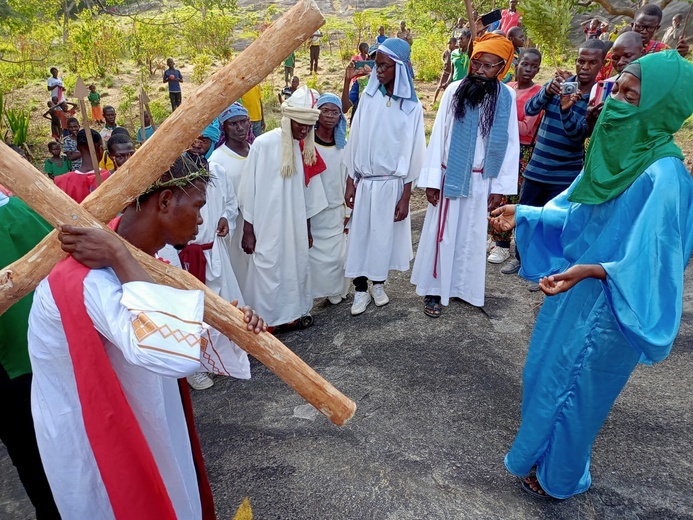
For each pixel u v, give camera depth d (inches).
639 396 128.5
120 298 60.0
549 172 179.3
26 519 111.5
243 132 170.4
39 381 66.7
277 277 167.3
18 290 63.8
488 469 108.9
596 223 93.0
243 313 68.6
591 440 94.3
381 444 116.2
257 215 163.0
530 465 99.7
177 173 65.7
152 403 69.1
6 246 95.5
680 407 123.6
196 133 60.1
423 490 103.6
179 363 57.3
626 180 86.4
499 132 153.7
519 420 122.5
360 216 169.9
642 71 81.5
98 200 61.0
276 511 101.0
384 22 936.9
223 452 118.5
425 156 160.4
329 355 155.3
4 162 57.9
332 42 967.6
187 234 68.9
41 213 60.0
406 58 156.7
